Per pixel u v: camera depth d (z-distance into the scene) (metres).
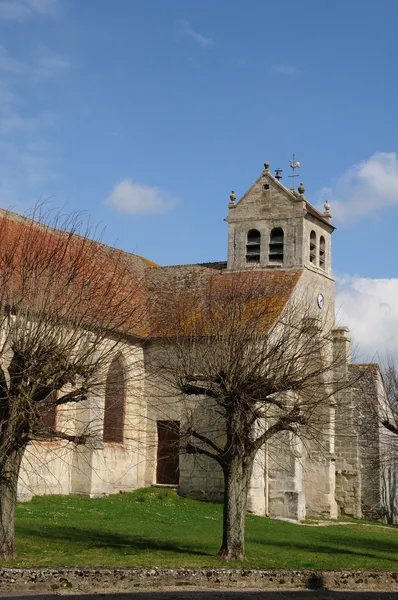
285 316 26.56
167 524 26.12
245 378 20.50
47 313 17.88
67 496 29.67
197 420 33.28
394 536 31.61
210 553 20.62
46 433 18.08
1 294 17.98
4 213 28.61
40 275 18.64
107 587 15.95
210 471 33.03
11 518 17.38
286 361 21.38
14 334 17.59
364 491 40.28
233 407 20.47
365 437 37.88
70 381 18.08
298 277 36.59
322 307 39.03
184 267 39.72
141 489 33.62
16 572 15.34
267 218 38.81
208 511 30.42
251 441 20.59
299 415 21.42
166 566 17.08
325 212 41.16
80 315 18.48
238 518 19.88
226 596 16.05
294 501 32.84
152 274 39.62
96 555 18.61
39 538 20.58
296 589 17.59
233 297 24.48
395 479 43.38
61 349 17.75
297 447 35.00
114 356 21.34
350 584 18.44
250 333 21.61
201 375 21.47
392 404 33.56
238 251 39.00
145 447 31.20
